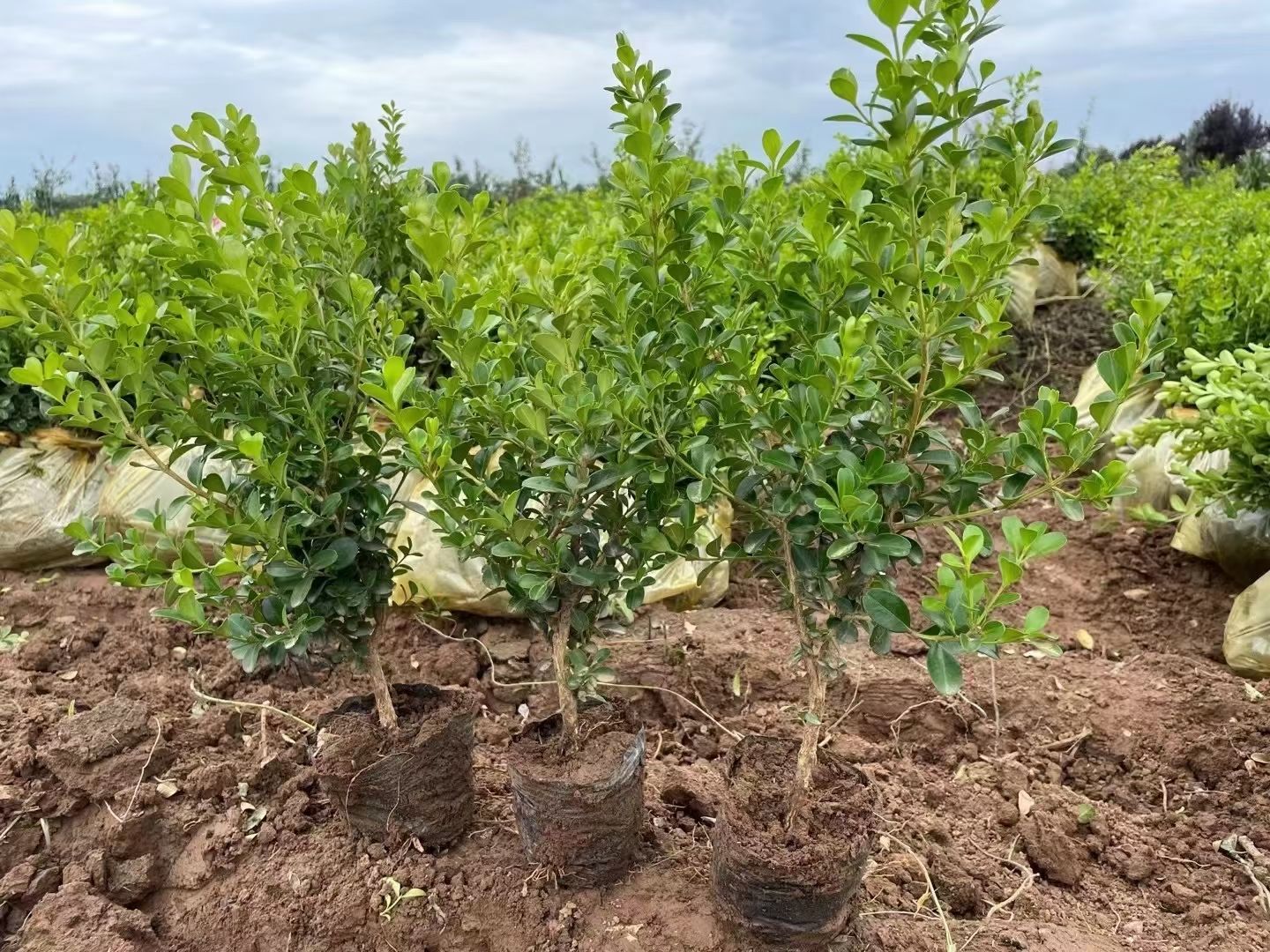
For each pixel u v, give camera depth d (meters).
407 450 2.22
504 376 2.42
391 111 4.87
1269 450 4.01
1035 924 2.57
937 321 1.92
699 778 3.08
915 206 1.91
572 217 7.74
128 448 2.38
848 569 2.15
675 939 2.36
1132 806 3.26
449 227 2.48
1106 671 3.93
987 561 5.01
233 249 2.26
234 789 2.98
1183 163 15.97
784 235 2.33
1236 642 4.02
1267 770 3.30
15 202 8.98
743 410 2.11
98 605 4.45
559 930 2.41
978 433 2.05
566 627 2.48
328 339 2.46
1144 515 3.68
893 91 1.76
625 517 2.38
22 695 3.50
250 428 2.37
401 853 2.63
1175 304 5.57
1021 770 3.31
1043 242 9.06
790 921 2.20
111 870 2.74
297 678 3.76
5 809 2.84
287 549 2.34
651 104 2.20
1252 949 2.56
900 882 2.70
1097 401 1.90
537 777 2.41
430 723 2.62
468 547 2.32
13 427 4.98
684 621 4.19
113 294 2.22
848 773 2.46
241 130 2.50
